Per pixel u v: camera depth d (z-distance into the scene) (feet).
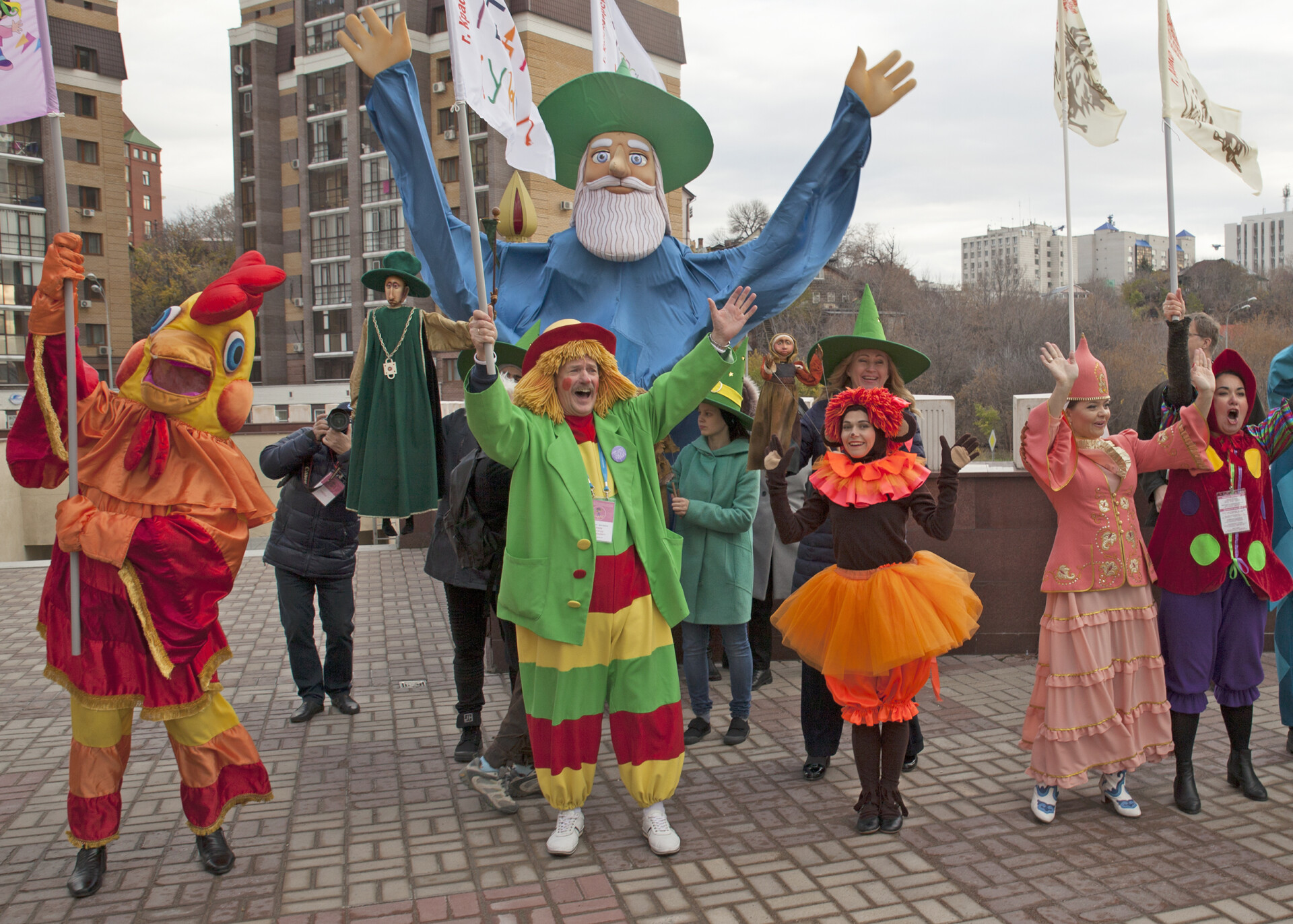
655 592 12.71
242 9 140.56
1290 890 11.03
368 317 16.08
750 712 17.95
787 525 12.91
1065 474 12.94
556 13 89.92
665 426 13.29
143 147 296.10
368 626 25.73
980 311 142.10
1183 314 13.94
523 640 12.56
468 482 13.82
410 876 11.67
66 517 11.03
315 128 135.74
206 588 11.46
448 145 111.04
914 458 13.05
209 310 11.44
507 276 19.49
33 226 130.62
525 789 14.16
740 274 19.49
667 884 11.39
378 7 114.42
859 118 18.93
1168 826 12.83
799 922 10.48
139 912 10.86
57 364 11.25
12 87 10.74
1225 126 15.55
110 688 11.19
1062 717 12.80
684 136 18.95
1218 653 13.85
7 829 13.16
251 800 12.18
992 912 10.64
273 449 17.62
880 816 12.79
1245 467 13.67
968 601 12.96
